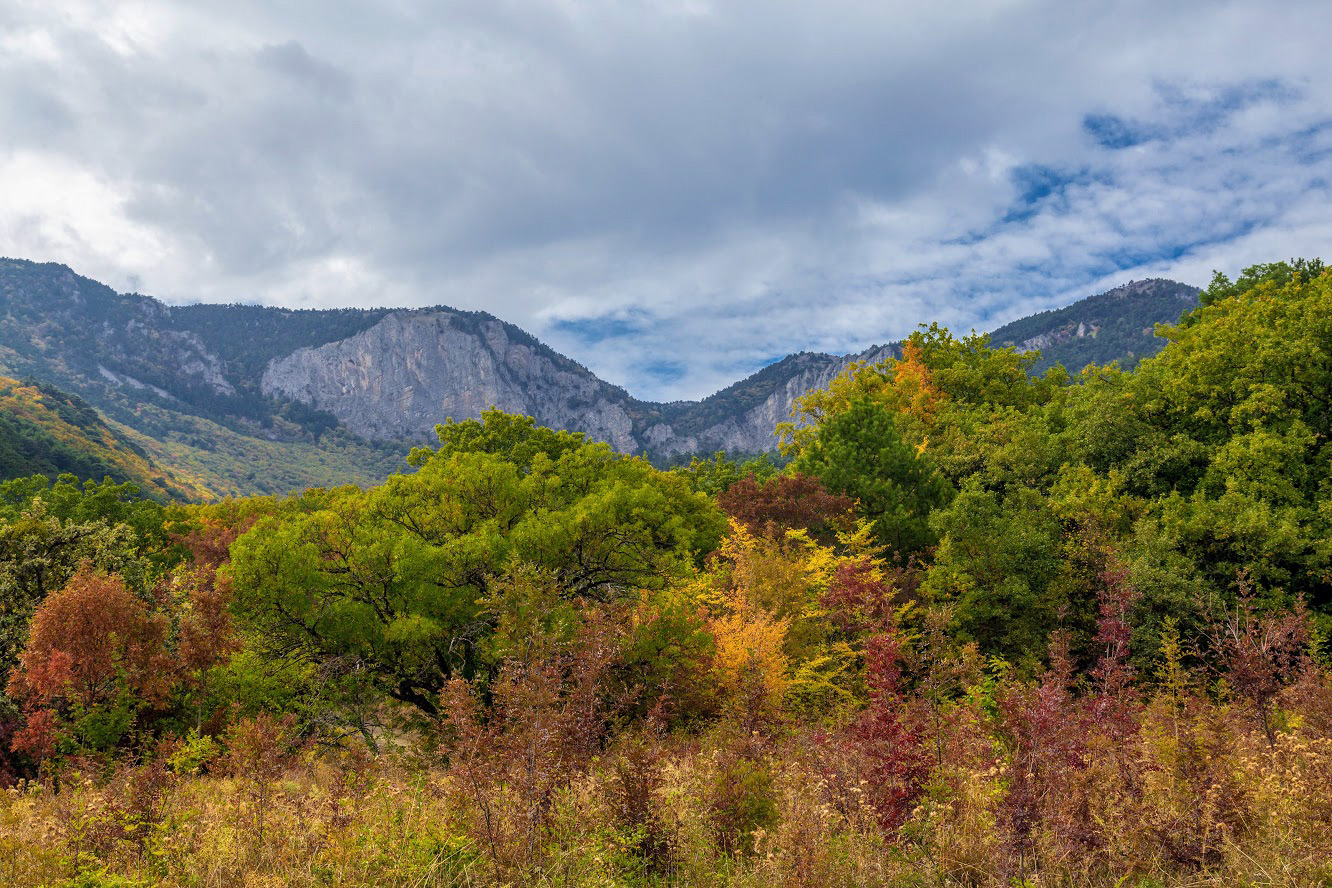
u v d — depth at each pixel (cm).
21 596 1543
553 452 3331
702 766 691
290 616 1659
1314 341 2039
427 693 1781
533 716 588
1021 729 587
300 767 995
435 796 634
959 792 550
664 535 2078
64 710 1273
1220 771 551
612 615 1104
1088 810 527
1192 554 1847
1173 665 980
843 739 694
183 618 1445
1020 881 476
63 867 564
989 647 1880
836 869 501
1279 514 1817
